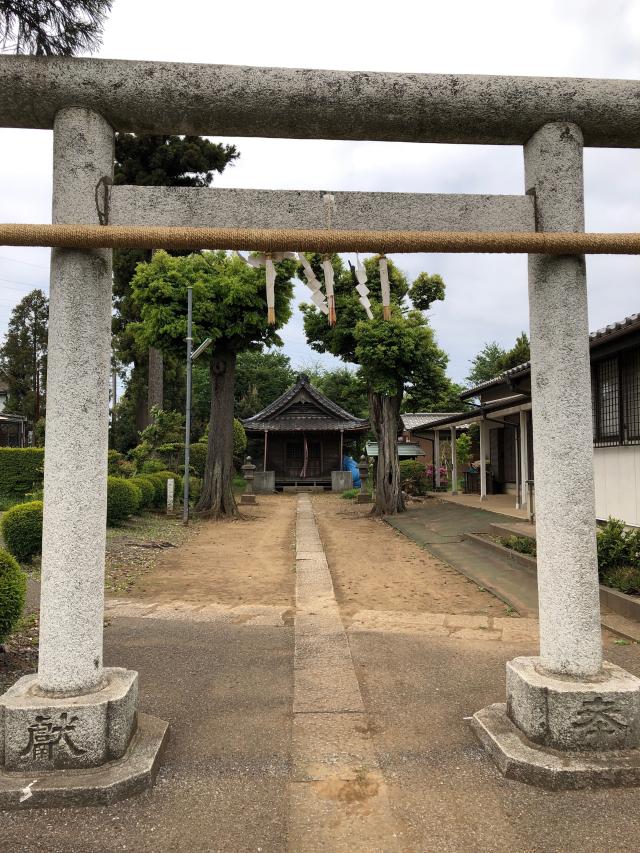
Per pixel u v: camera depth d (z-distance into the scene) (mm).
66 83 3051
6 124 3236
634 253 3186
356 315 17172
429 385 16812
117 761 2926
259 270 16234
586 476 3211
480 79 3230
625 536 7270
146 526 13953
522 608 6711
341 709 3854
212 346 17016
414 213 3254
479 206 3287
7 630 4391
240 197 3174
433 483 24156
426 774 3029
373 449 29234
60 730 2855
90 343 3066
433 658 4934
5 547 8531
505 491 20578
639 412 8625
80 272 3057
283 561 10188
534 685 3088
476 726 3434
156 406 21531
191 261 16750
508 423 17359
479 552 10125
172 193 3156
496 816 2662
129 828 2570
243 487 31625
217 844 2477
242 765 3119
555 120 3297
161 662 4781
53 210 3137
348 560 10312
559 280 3250
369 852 2426
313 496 28156
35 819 2623
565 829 2570
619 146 3508
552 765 2883
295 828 2582
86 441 3033
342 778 2994
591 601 3191
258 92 3125
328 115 3193
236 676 4469
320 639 5465
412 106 3193
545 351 3301
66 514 2986
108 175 3193
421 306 17781
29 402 36062
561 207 3271
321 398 33156
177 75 3100
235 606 6789
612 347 8617
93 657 3045
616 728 3018
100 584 3107
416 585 8148
